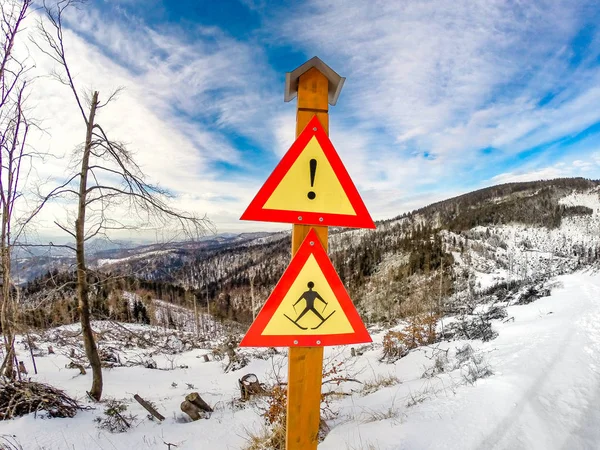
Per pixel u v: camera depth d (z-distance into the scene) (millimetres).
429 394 4594
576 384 4184
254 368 13656
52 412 6238
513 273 52438
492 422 3219
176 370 14320
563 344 6289
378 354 12445
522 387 4070
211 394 9734
